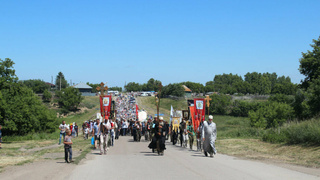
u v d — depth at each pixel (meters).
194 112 20.31
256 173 9.59
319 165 11.45
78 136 35.75
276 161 12.82
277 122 43.38
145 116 34.59
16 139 29.53
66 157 12.42
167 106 94.38
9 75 30.88
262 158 13.94
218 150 17.91
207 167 10.97
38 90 126.69
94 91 151.12
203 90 153.50
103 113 20.69
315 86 29.56
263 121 44.56
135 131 27.55
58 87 159.12
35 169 10.49
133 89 183.62
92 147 20.06
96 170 10.38
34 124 32.94
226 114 78.00
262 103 73.44
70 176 9.17
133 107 88.88
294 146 16.83
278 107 44.06
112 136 22.11
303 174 9.44
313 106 29.52
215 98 80.62
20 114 29.88
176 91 106.50
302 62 45.06
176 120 24.34
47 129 41.12
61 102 90.12
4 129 31.42
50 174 9.47
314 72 43.91
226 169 10.46
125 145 22.94
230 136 28.58
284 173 9.61
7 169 10.48
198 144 18.09
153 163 12.19
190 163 12.15
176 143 25.34
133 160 13.29
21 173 9.59
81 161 12.98
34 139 30.62
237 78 192.88
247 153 16.23
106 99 20.62
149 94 126.31
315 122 19.08
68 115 81.50
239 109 75.56
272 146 18.33
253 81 161.38
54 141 27.52
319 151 14.37
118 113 72.62
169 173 9.67
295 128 18.70
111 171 10.15
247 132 28.56
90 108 92.69
